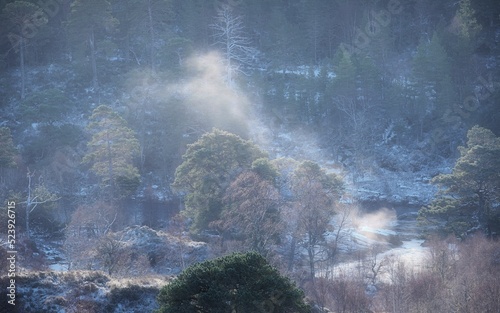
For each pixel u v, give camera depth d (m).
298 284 99.88
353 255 124.31
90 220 119.25
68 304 71.56
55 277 74.88
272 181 124.38
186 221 131.50
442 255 107.44
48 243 122.50
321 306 86.44
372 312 94.12
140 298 73.94
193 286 51.25
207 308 50.59
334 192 130.12
